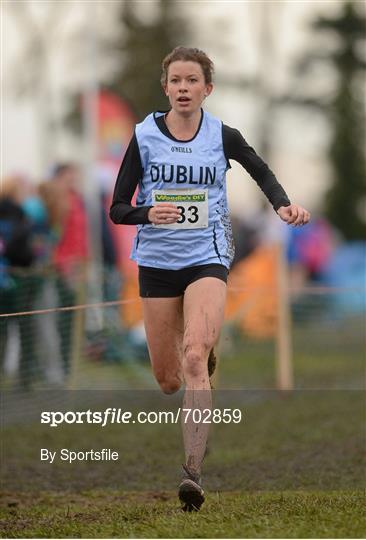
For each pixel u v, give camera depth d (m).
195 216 13.76
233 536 11.30
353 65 76.06
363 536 11.23
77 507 15.14
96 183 35.56
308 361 33.47
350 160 75.06
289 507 13.16
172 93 13.62
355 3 76.25
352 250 54.38
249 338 35.00
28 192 28.97
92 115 39.97
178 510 13.54
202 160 13.71
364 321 38.34
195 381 13.09
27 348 26.59
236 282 34.94
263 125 75.25
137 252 14.17
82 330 28.02
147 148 13.74
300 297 38.41
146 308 14.25
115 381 28.58
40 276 26.92
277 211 13.77
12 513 14.70
